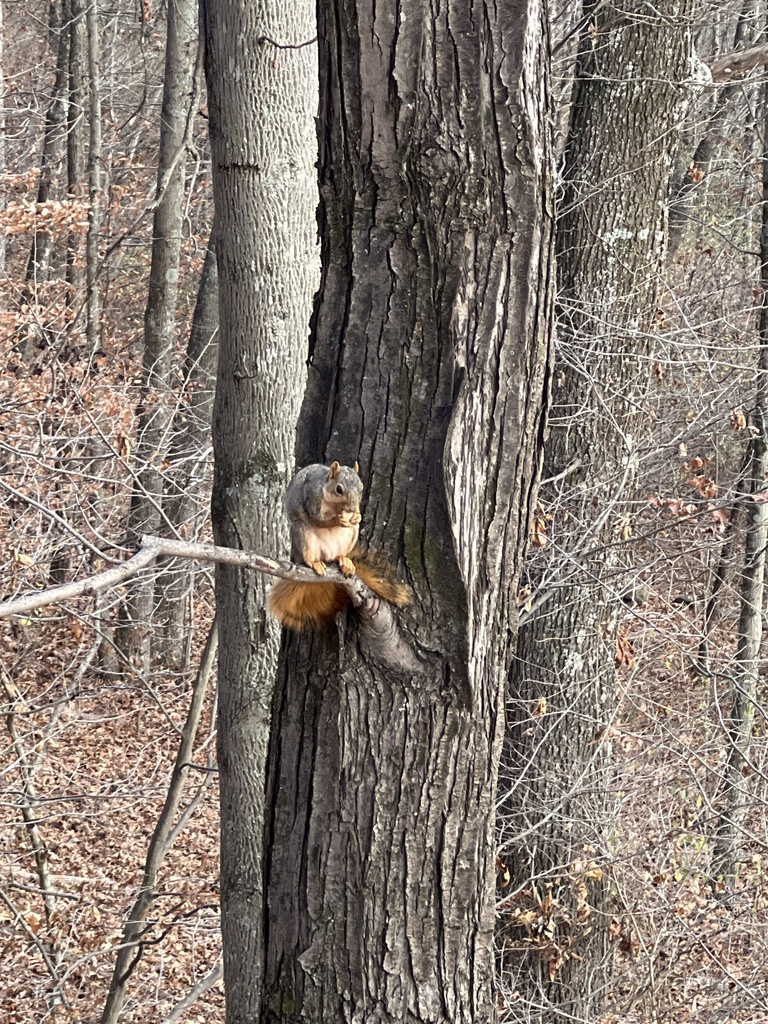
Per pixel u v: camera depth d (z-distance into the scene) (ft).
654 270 26.84
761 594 33.86
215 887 26.27
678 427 31.01
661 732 28.71
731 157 48.47
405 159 11.59
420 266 11.84
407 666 11.90
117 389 34.76
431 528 11.73
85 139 62.69
